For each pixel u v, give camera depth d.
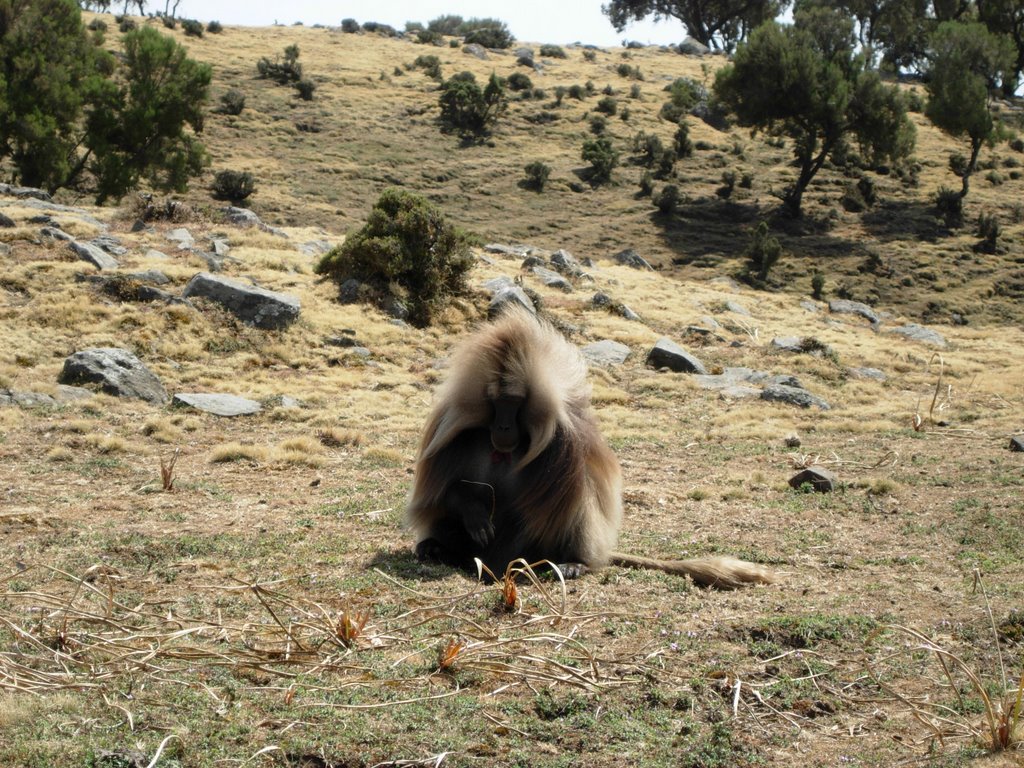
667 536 9.37
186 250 23.89
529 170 65.50
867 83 61.44
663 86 89.12
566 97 82.38
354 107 75.25
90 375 15.89
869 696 5.33
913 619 6.64
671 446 15.33
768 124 63.97
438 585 7.03
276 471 12.36
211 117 68.25
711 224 61.16
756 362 23.52
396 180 63.19
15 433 13.08
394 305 22.84
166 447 13.36
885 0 94.06
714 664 5.60
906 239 59.12
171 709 4.69
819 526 9.98
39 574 7.06
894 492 11.71
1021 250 58.06
